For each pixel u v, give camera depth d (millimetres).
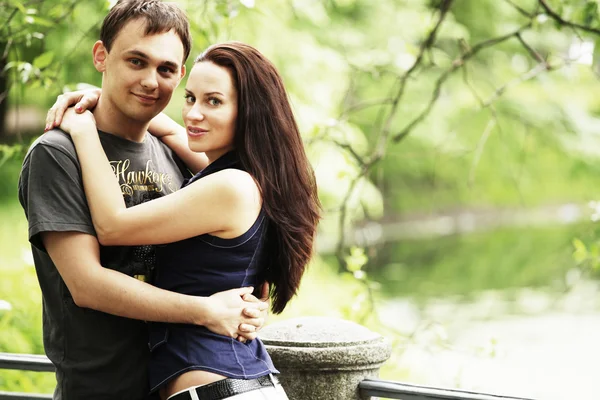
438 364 9016
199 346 3275
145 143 3721
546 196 27969
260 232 3432
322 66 12453
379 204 14008
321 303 10727
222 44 3465
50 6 9000
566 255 22359
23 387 7488
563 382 11555
